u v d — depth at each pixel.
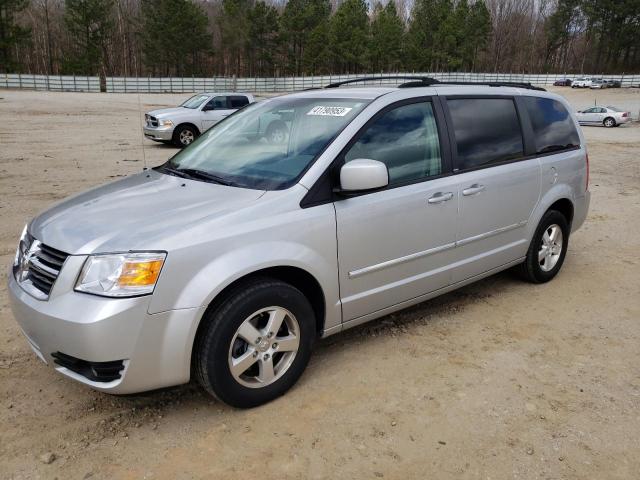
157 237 2.75
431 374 3.53
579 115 32.00
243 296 2.92
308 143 3.46
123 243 2.72
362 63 83.75
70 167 11.77
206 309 2.84
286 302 3.10
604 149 18.55
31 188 9.35
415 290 3.86
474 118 4.23
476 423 3.04
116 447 2.81
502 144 4.42
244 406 3.08
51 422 3.00
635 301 4.79
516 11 106.88
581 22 99.38
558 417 3.10
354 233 3.36
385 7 104.69
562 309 4.59
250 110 4.27
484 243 4.32
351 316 3.52
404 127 3.72
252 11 81.19
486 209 4.22
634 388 3.41
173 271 2.71
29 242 3.10
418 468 2.69
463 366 3.64
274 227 3.02
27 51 82.94
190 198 3.19
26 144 15.57
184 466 2.69
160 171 3.90
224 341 2.89
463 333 4.12
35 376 3.45
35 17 83.94
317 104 3.82
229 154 3.79
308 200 3.19
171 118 15.60
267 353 3.10
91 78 53.97
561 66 106.00
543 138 4.85
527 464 2.72
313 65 83.06
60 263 2.79
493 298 4.81
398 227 3.59
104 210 3.12
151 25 75.38
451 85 4.23
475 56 95.44
